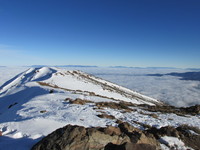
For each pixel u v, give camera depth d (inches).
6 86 2341.3
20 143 292.7
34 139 319.3
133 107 924.6
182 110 960.3
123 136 301.4
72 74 3041.3
